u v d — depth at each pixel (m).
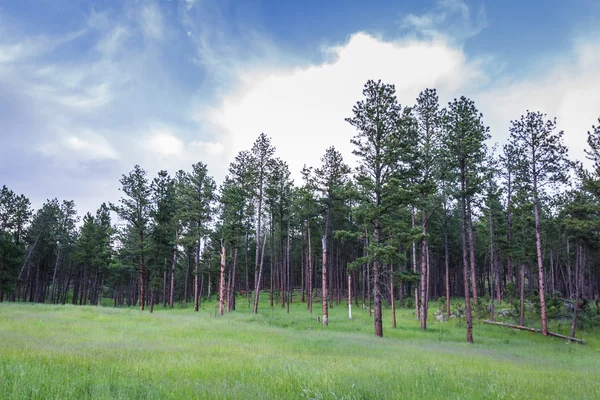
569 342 28.88
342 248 63.94
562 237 43.94
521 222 37.50
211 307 53.28
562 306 36.97
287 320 34.81
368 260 25.64
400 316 41.88
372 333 27.56
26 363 7.70
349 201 46.72
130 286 72.44
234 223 40.28
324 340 18.47
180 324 23.95
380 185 26.70
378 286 25.66
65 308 33.47
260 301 60.69
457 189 28.31
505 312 37.88
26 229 61.59
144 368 8.48
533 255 38.22
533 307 38.19
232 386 6.89
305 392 6.28
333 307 52.38
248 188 42.97
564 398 7.14
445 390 7.25
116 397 5.91
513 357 16.69
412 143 27.27
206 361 9.98
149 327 21.48
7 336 14.09
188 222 48.25
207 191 45.41
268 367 9.23
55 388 6.04
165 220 45.88
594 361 18.53
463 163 27.11
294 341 17.44
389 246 24.56
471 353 16.80
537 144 29.19
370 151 27.59
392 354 14.20
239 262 65.69
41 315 25.62
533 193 29.98
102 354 10.55
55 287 80.69
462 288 71.50
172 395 6.04
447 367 10.64
